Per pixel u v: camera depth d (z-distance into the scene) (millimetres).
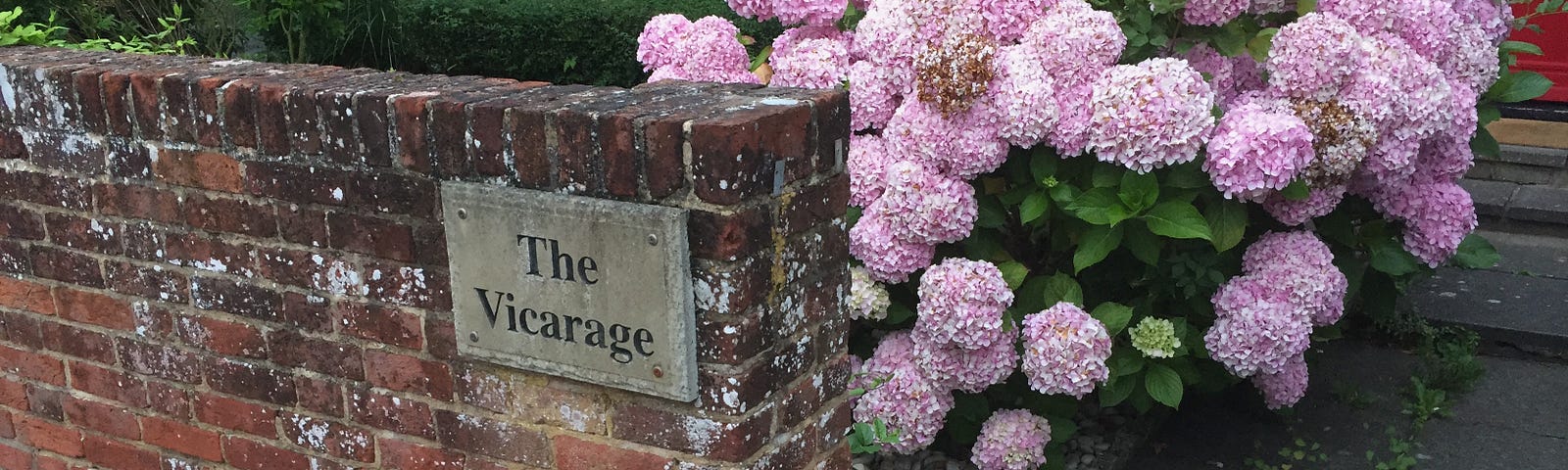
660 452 1945
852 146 3055
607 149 1766
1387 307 3738
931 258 3025
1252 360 3020
